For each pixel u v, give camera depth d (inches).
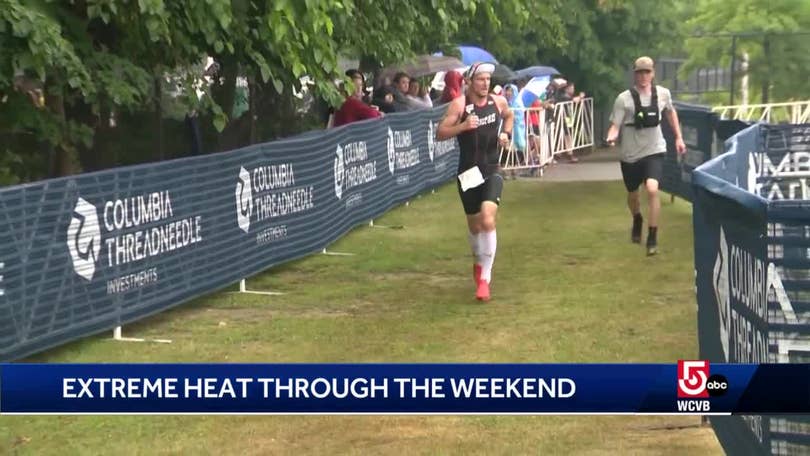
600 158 1064.2
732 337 211.3
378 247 530.0
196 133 641.6
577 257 492.4
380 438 254.7
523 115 872.3
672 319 367.6
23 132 494.0
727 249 215.6
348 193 573.0
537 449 243.9
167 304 381.4
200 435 259.6
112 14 445.7
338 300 411.5
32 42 388.2
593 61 1139.3
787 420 180.4
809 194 448.1
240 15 487.8
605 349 328.8
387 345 339.6
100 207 346.0
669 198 701.3
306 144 502.6
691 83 1338.6
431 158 774.5
